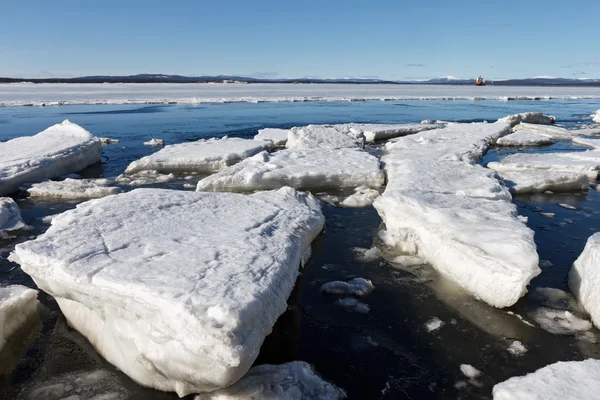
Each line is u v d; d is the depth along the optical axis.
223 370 2.49
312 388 2.95
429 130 16.16
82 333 3.57
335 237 5.88
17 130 16.48
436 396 3.05
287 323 3.91
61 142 10.82
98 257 3.44
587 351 3.45
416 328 3.82
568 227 6.20
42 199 7.76
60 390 3.00
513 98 42.50
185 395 2.86
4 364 3.27
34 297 3.88
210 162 9.91
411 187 6.66
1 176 7.99
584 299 3.98
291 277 3.72
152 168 9.81
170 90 55.19
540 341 3.59
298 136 12.26
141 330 2.86
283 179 8.09
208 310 2.70
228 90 57.25
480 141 12.88
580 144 13.78
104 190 7.87
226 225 4.53
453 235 4.62
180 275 3.15
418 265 4.96
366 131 15.00
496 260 4.02
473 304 4.14
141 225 4.36
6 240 5.82
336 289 4.40
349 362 3.40
